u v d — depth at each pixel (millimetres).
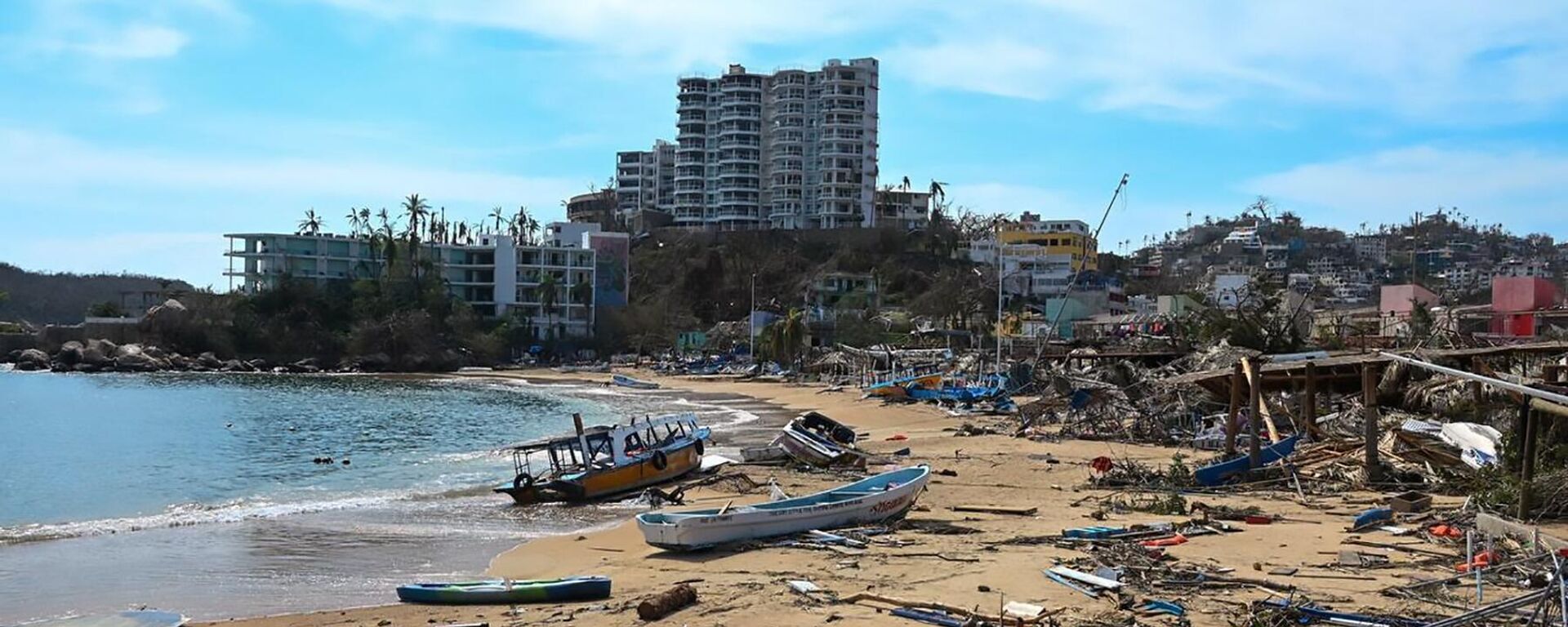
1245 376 33406
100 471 39844
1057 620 14781
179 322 131125
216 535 26266
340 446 49438
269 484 36188
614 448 35250
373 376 122625
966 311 128250
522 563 22172
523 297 153250
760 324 139875
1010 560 19328
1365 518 21672
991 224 184500
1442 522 21000
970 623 14773
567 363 142375
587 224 169125
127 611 18344
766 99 199625
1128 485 29172
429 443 50625
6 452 46219
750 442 49781
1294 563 18078
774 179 196000
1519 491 21281
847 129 192000
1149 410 43281
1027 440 43344
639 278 170750
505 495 33188
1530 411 20797
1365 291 186375
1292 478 28156
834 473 35469
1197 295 89750
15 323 153250
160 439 52281
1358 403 39625
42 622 17922
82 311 178375
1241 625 14344
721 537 22047
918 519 24672
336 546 24750
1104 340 76188
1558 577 13398
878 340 123188
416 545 24906
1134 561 18500
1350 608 14836
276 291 134500
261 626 17578
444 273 152750
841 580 18266
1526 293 65250
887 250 168750
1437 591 15562
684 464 35156
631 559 21734
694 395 90438
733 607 16531
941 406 64312
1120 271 184500
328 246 148000
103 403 76688
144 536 26156
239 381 107812
